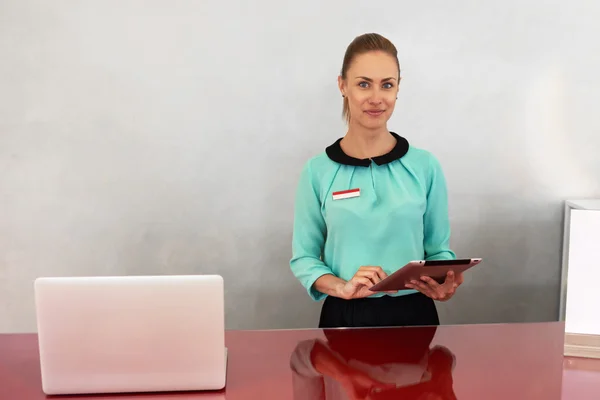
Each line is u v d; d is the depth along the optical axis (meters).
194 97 2.85
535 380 1.54
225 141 2.88
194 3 2.78
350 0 2.77
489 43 2.79
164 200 2.93
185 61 2.82
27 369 1.63
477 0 2.76
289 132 2.87
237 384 1.52
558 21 2.77
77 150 2.89
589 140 2.85
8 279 3.00
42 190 2.92
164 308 1.49
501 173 2.88
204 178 2.91
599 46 2.78
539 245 2.92
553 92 2.81
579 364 1.66
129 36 2.80
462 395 1.44
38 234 2.96
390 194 2.23
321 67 2.82
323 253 2.45
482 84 2.81
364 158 2.31
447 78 2.81
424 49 2.79
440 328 1.93
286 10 2.78
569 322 1.85
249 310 3.01
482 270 2.95
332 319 2.27
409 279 1.86
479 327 1.93
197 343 1.50
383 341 1.80
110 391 1.51
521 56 2.79
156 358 1.50
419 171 2.28
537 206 2.89
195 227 2.95
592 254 1.86
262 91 2.84
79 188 2.92
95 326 1.48
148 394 1.51
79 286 1.47
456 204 2.90
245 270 2.98
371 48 2.33
